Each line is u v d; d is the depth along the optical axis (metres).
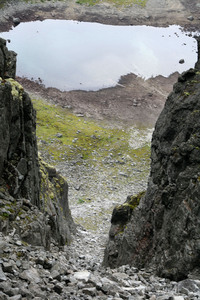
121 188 88.06
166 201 25.56
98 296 12.11
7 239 15.36
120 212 37.78
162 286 16.59
